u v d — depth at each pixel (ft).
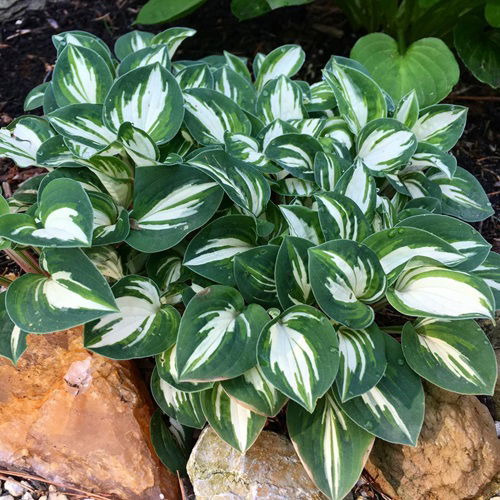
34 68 2.36
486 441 1.40
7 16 2.51
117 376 1.48
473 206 1.72
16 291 1.27
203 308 1.32
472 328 1.39
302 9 2.67
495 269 1.53
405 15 2.28
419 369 1.34
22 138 1.66
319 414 1.38
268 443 1.44
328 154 1.54
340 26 2.60
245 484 1.36
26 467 1.41
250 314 1.34
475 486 1.38
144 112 1.55
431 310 1.30
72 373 1.46
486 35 2.22
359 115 1.72
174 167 1.45
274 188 1.60
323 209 1.38
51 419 1.42
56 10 2.56
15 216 1.28
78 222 1.23
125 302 1.37
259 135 1.64
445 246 1.35
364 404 1.33
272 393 1.32
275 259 1.39
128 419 1.44
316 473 1.31
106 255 1.50
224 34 2.57
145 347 1.33
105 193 1.54
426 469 1.40
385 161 1.62
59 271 1.29
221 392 1.39
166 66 1.71
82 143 1.50
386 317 1.71
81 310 1.22
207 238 1.42
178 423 1.55
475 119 2.30
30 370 1.48
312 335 1.28
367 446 1.33
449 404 1.42
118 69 1.72
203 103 1.65
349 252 1.29
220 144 1.60
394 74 2.02
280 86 1.76
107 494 1.40
